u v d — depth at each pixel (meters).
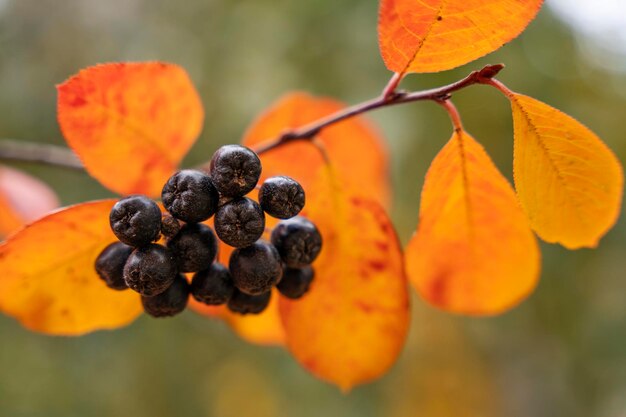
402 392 0.74
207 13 0.58
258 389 0.70
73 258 0.26
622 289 0.64
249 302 0.25
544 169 0.24
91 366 0.58
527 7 0.23
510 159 0.52
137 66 0.25
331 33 0.52
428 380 0.75
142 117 0.26
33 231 0.25
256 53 0.54
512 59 0.51
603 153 0.24
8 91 0.58
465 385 0.76
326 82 0.51
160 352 0.59
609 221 0.25
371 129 0.32
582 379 0.70
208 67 0.56
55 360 0.59
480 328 0.75
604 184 0.24
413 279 0.29
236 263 0.24
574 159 0.24
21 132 0.58
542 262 0.58
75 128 0.26
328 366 0.28
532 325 0.68
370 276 0.27
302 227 0.25
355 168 0.33
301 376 0.64
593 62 0.61
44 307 0.26
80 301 0.26
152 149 0.27
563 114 0.24
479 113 0.51
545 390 0.75
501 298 0.29
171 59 0.58
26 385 0.60
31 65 0.60
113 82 0.26
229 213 0.23
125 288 0.25
